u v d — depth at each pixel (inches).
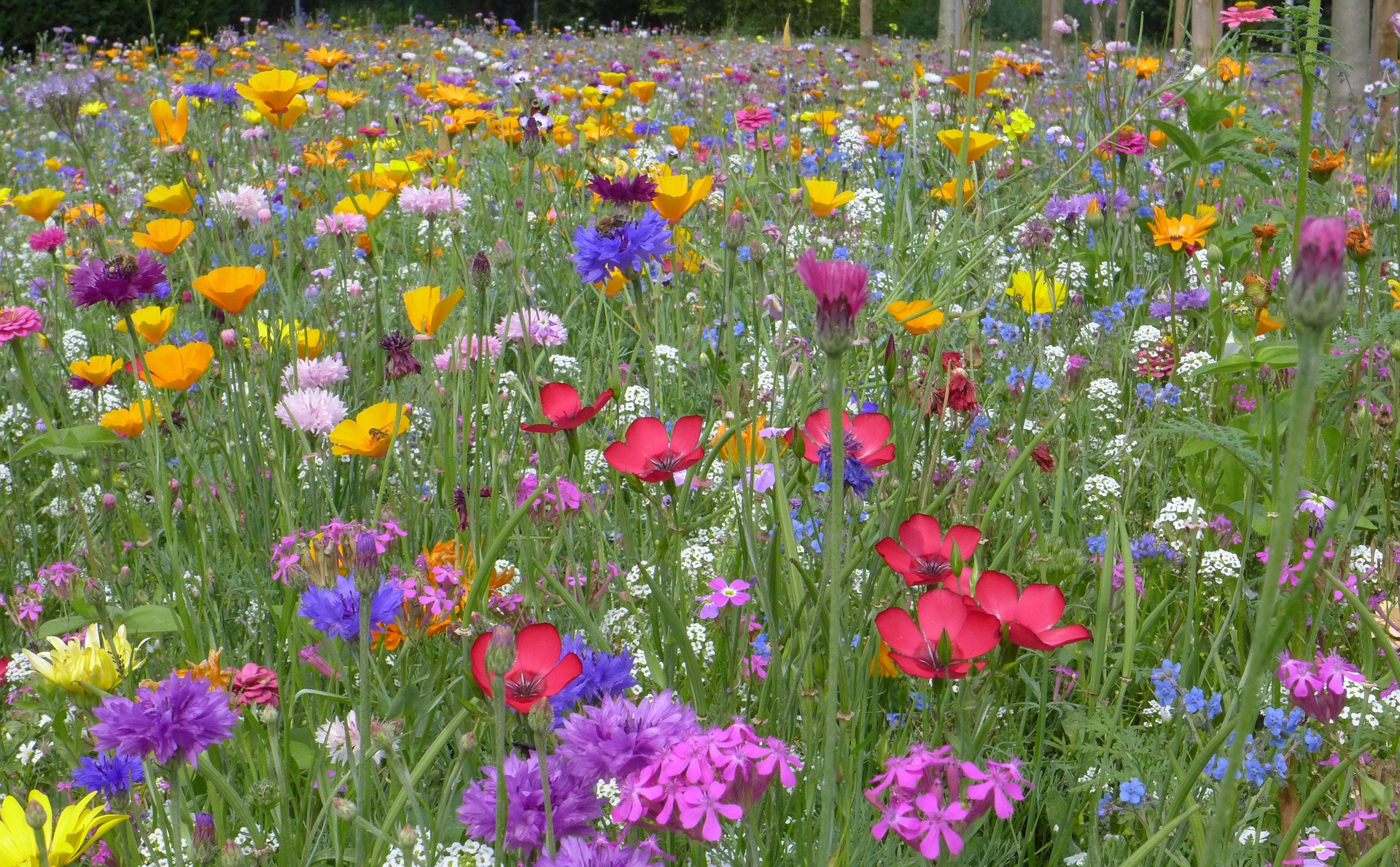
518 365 124.6
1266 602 40.3
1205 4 248.7
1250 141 160.9
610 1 1218.0
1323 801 74.5
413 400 131.6
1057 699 81.4
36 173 324.2
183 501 115.3
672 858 57.8
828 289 46.2
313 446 109.7
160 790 76.4
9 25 710.5
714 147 221.8
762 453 93.2
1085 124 235.6
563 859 54.2
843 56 498.9
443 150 213.2
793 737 75.0
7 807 56.5
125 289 99.0
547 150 204.4
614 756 56.5
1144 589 94.8
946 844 54.8
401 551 94.9
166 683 60.3
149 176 242.7
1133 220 184.5
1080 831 77.1
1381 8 282.0
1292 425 38.2
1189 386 131.5
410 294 104.3
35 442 102.7
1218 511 109.0
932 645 62.0
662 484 85.4
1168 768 72.1
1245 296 102.1
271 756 67.1
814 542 89.4
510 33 760.3
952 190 158.1
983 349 139.5
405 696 70.8
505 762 55.4
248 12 839.1
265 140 247.0
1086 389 120.4
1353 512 101.7
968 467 100.9
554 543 91.3
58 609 108.0
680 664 83.4
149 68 491.5
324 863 73.0
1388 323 97.3
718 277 167.8
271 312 128.3
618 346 145.3
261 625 93.3
